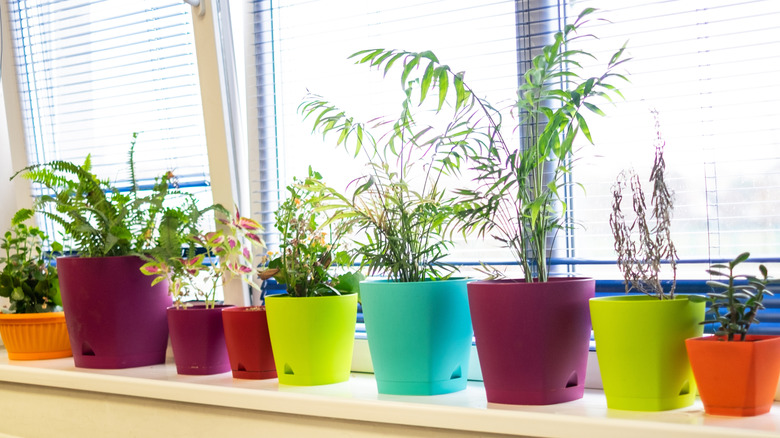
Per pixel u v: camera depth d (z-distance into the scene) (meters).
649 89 1.51
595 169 1.58
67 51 2.38
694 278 1.49
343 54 1.88
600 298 1.28
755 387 1.12
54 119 2.43
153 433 1.66
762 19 1.40
